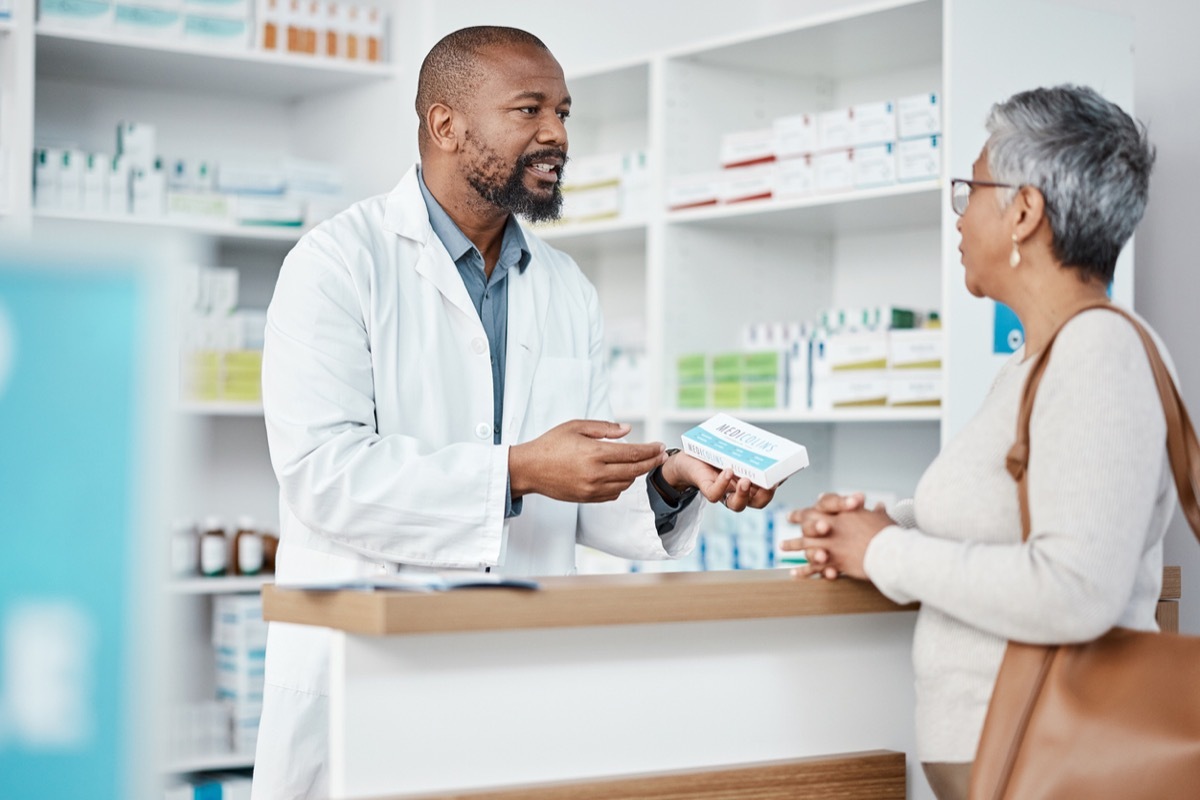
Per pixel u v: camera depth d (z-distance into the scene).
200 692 3.63
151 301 0.33
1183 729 1.14
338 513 1.74
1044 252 1.29
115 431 0.33
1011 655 1.22
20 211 3.26
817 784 1.41
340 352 1.83
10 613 0.32
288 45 3.69
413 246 1.98
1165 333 3.12
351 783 1.21
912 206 3.12
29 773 0.32
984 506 1.26
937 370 2.90
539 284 2.09
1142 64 3.19
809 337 3.23
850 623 1.47
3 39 3.33
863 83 3.63
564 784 1.27
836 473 3.71
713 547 3.40
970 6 2.76
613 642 1.33
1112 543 1.13
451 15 3.79
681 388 3.44
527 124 1.94
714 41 3.32
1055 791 1.16
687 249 3.48
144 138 3.53
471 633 1.26
